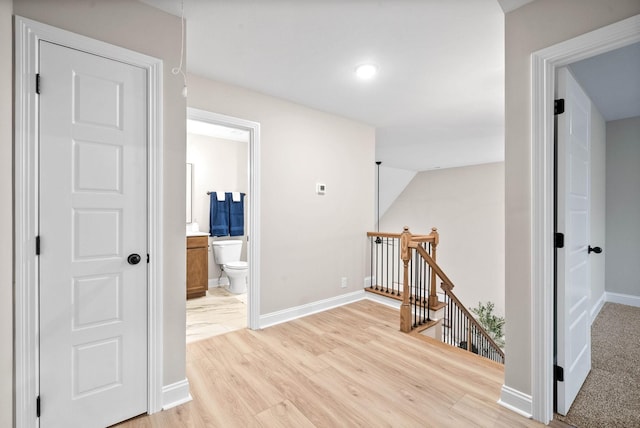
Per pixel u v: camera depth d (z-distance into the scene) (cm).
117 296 158
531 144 159
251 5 167
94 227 151
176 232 177
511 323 170
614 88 262
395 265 683
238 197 468
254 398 181
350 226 375
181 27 178
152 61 167
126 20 159
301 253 325
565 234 160
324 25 186
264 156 294
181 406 173
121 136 158
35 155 136
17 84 131
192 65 236
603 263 350
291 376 205
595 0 138
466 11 171
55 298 142
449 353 240
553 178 159
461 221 675
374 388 191
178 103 177
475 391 188
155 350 168
